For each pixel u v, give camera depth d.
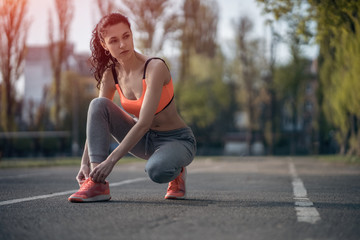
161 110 3.56
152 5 27.53
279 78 38.03
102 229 2.45
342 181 6.47
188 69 37.47
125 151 3.42
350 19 11.41
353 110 14.23
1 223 2.64
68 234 2.32
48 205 3.41
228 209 3.20
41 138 28.69
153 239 2.21
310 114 46.03
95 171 3.45
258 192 4.68
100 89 3.84
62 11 31.78
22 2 18.16
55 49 32.53
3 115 18.28
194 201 3.70
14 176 7.79
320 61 24.06
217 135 47.47
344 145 19.78
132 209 3.17
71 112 41.25
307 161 17.06
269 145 40.69
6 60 18.22
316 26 10.94
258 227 2.52
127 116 3.75
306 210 3.19
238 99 47.84
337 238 2.27
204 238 2.23
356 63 13.30
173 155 3.50
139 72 3.51
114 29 3.36
